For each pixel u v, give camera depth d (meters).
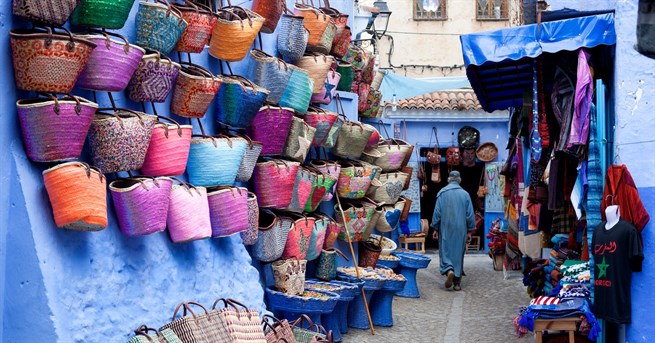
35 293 4.18
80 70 4.22
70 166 4.15
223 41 6.27
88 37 4.42
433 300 11.60
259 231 7.07
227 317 5.03
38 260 4.16
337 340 8.22
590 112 7.51
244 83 6.39
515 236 13.83
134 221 4.79
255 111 6.48
